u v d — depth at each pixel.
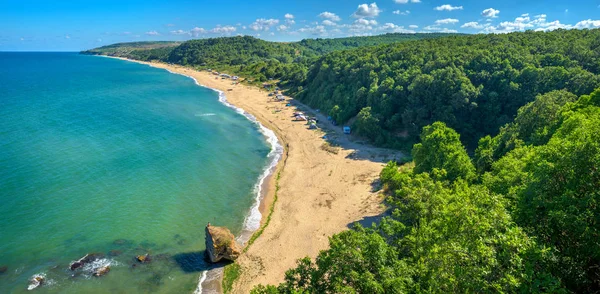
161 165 65.00
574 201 19.44
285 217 48.97
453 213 22.17
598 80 60.78
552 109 48.12
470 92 73.38
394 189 51.75
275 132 90.56
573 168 21.00
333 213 49.41
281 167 67.31
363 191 55.44
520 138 50.31
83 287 35.16
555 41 87.88
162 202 51.88
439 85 75.81
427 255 22.48
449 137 49.91
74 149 69.56
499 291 15.83
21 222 44.22
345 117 94.69
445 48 98.88
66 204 49.19
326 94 113.62
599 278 18.98
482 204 21.94
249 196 55.56
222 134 87.12
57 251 39.81
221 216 49.44
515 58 78.69
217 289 36.25
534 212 21.64
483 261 17.53
